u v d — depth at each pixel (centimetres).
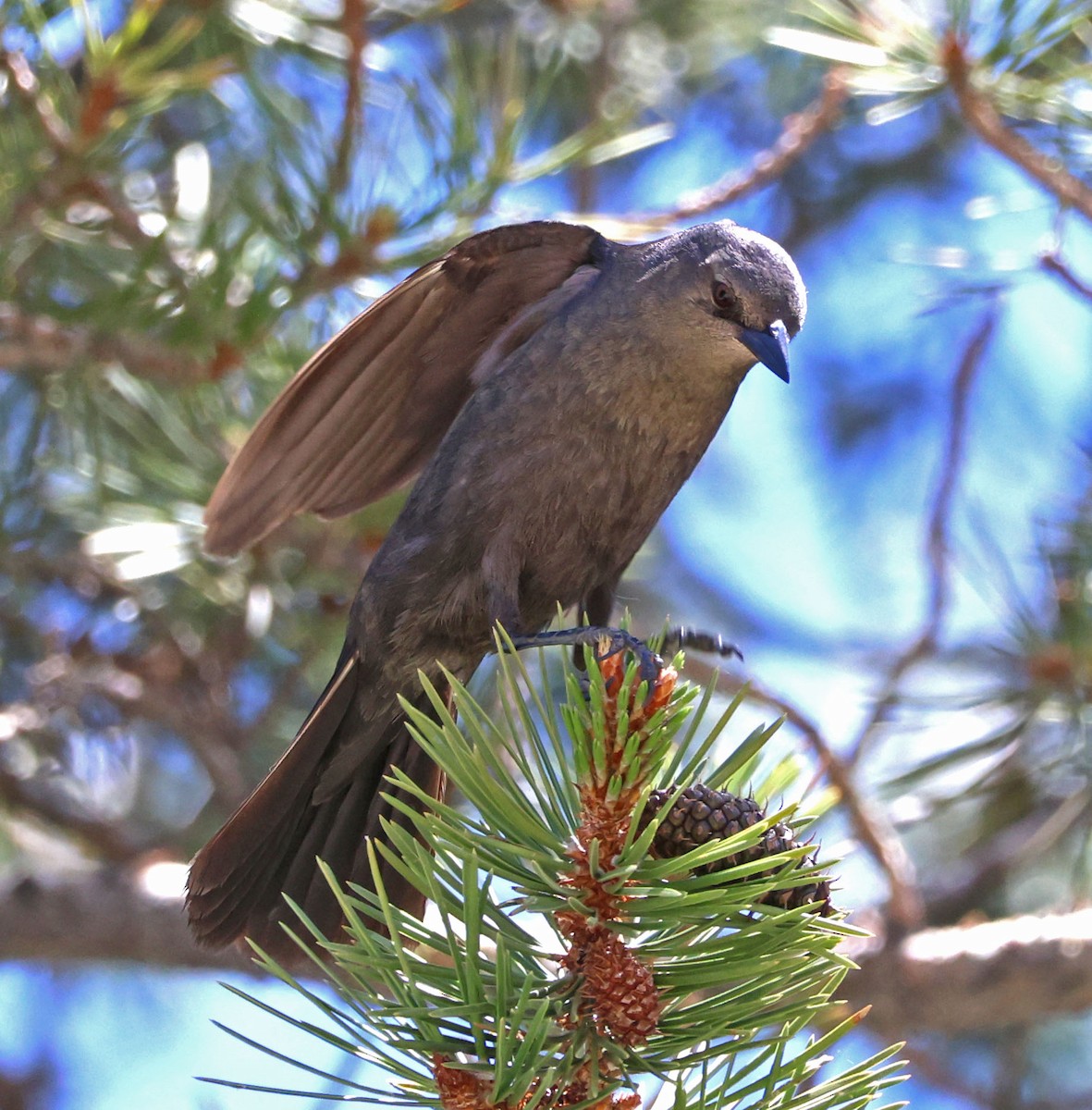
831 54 824
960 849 1101
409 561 762
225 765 1002
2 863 1215
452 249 786
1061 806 978
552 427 755
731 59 1245
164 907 950
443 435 862
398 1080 489
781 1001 503
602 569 782
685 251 771
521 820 493
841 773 857
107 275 868
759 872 502
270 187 906
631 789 493
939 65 816
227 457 938
